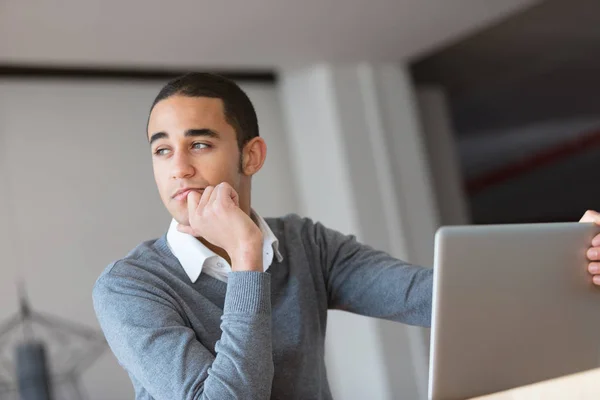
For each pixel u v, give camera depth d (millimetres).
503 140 9695
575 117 9359
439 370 1217
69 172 4941
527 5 5125
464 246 1196
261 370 1275
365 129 5703
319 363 1525
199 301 1426
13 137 4820
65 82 5031
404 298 1553
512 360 1268
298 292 1524
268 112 5816
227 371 1258
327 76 5602
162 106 1446
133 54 4746
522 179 10203
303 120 5762
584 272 1317
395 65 5906
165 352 1308
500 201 10578
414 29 5211
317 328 1536
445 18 5082
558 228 1289
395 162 5773
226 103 1465
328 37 5109
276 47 5129
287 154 5852
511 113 8969
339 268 1637
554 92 8438
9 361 4523
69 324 4742
